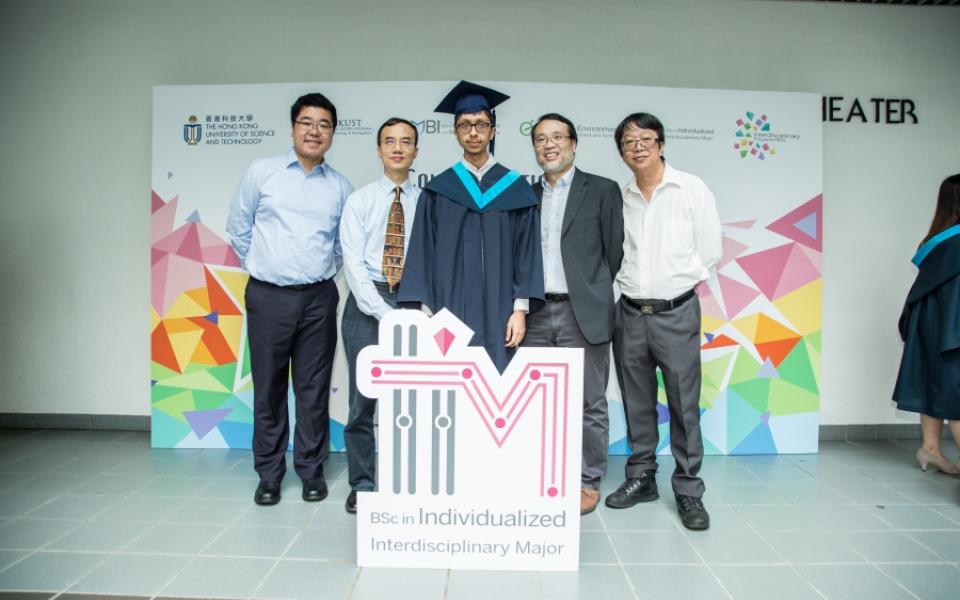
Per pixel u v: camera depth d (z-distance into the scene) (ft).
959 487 8.39
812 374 9.88
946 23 10.66
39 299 10.93
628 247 7.45
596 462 7.48
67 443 10.20
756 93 9.75
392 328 5.75
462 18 10.37
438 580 5.67
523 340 7.56
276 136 9.78
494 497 5.81
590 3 10.41
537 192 7.63
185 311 9.90
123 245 10.82
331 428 9.98
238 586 5.54
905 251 10.74
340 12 10.39
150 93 10.65
